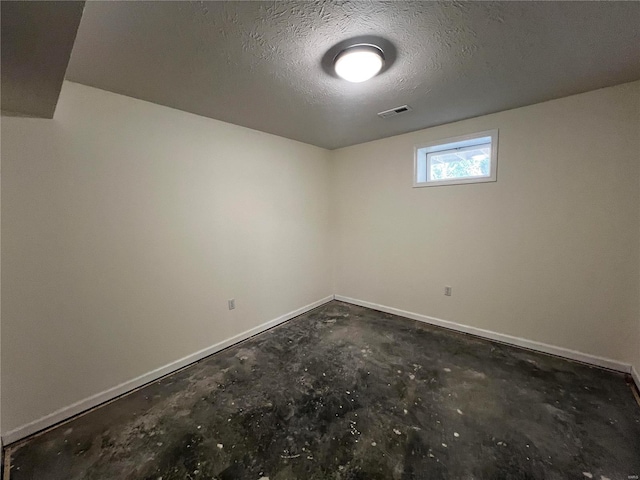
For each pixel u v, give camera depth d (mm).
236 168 2902
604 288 2316
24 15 882
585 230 2369
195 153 2555
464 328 3090
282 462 1521
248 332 3076
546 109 2453
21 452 1611
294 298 3660
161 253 2355
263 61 1696
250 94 2148
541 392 2049
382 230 3701
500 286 2826
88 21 1311
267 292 3293
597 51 1678
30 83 1333
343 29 1421
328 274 4227
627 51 1679
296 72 1829
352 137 3463
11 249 1681
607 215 2275
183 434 1724
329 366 2459
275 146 3314
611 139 2219
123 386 2145
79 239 1924
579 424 1744
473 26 1427
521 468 1465
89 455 1586
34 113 1703
